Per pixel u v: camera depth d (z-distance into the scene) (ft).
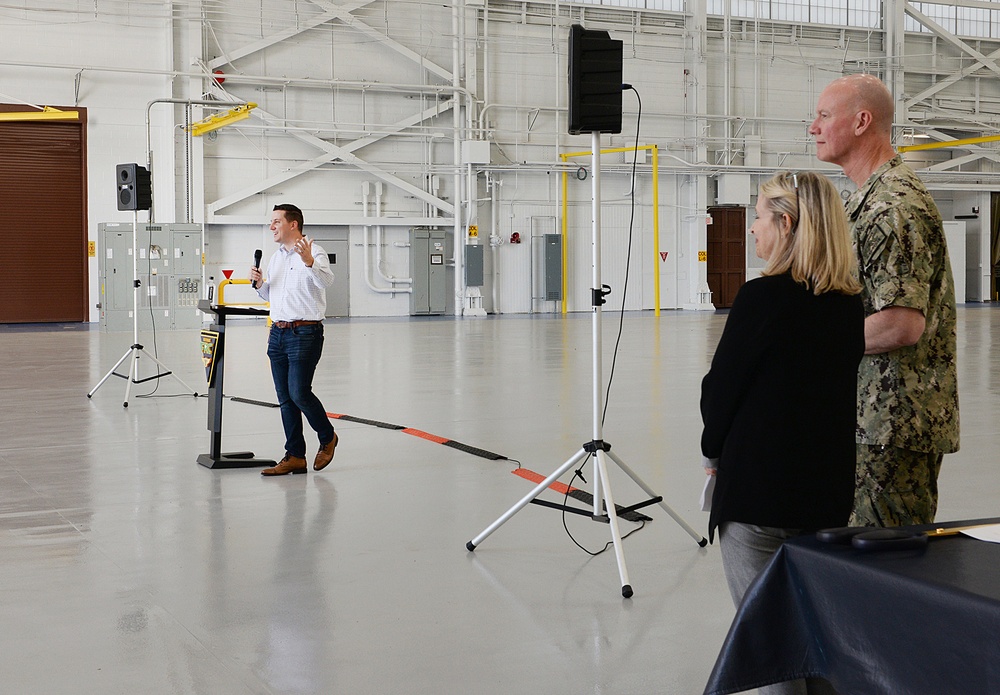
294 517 16.85
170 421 27.04
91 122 65.46
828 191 7.41
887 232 8.43
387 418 27.35
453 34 73.31
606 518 14.32
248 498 18.26
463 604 12.38
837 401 7.43
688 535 15.58
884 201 8.52
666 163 80.23
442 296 75.00
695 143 80.69
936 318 8.69
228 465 20.92
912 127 82.64
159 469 20.88
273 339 20.31
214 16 67.67
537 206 78.54
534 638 11.20
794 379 7.30
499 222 77.46
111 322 59.16
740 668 6.06
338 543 15.23
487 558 14.40
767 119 81.41
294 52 69.97
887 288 8.36
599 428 14.35
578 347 48.34
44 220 65.57
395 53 72.49
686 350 46.60
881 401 8.73
